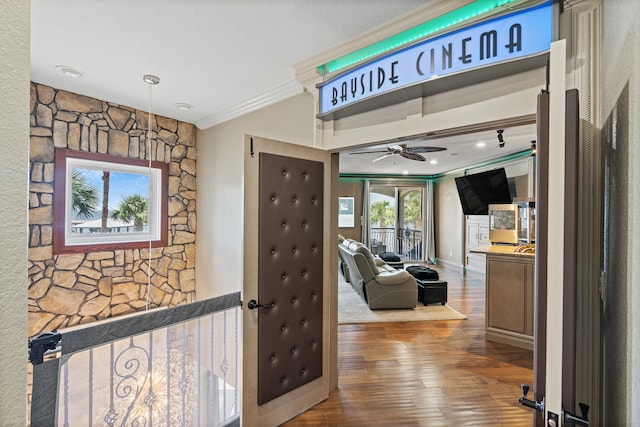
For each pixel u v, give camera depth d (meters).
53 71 2.50
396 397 2.36
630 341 0.88
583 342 1.29
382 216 8.76
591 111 1.29
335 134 2.29
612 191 1.09
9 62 0.43
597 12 1.29
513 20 1.40
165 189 3.61
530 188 5.34
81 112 2.98
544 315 0.89
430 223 8.60
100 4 1.68
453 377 2.65
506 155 5.86
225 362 2.11
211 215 3.65
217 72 2.48
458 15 1.66
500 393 2.42
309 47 2.13
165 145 3.61
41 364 1.25
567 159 0.90
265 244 2.00
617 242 1.03
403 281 4.38
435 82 1.65
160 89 2.84
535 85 1.45
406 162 6.66
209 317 2.62
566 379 0.87
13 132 0.44
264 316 2.00
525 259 3.20
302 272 2.18
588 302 1.28
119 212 3.32
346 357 3.00
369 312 4.30
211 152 3.65
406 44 1.75
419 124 1.83
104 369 2.24
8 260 0.43
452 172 7.89
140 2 1.66
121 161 3.25
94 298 3.08
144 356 2.45
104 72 2.50
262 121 2.96
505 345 3.28
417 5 1.70
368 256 4.46
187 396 2.43
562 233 0.79
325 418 2.13
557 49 0.81
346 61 2.15
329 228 2.33
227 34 1.97
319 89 2.29
